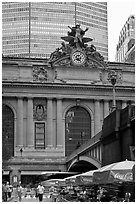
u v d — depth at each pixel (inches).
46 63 4719.5
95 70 4776.1
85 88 4658.0
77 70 4731.8
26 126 4527.6
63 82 4648.1
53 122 4596.5
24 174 4252.0
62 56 4714.6
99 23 7007.9
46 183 2773.1
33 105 4589.1
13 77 4606.3
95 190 1700.3
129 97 4758.9
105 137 1952.5
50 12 6648.6
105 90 4702.3
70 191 1993.1
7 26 6505.9
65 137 4581.7
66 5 6697.8
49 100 4591.5
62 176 3580.2
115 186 1389.0
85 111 4707.2
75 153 3262.8
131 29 6491.1
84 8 6884.8
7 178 4237.2
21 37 6476.4
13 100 4552.2
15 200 2037.4
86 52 4771.2
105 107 4690.0
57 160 4367.6
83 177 1494.8
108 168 1104.2
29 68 4655.5
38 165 4330.7
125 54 6446.9
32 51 6446.9
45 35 6550.2
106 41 7017.7
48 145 4503.0
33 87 4569.4
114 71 4835.1
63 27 6658.5
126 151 1647.4
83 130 4653.1
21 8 6535.4
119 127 1739.7
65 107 4640.8
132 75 4896.7
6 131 4483.3
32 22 6505.9
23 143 4490.7
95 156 2418.8
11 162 4276.6
